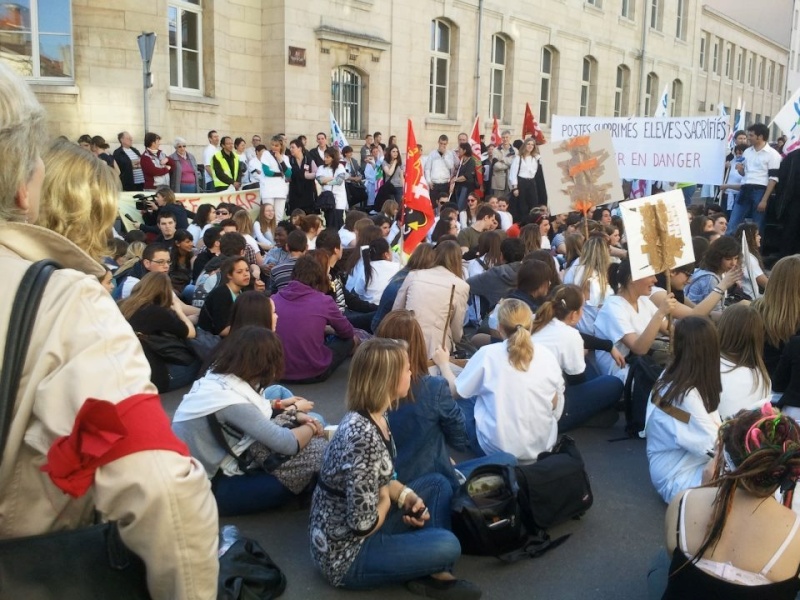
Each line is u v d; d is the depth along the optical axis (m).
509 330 4.53
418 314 5.68
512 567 3.55
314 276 6.34
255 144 14.45
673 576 2.37
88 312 1.29
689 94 37.34
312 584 3.36
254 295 4.91
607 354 5.79
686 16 36.00
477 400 4.51
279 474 3.85
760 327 4.35
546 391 4.30
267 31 16.62
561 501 3.75
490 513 3.54
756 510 2.27
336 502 3.16
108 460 1.21
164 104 14.06
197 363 6.03
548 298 5.20
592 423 5.47
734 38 43.00
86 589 1.28
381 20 19.00
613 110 30.84
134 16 13.35
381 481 3.06
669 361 4.29
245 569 3.13
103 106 13.25
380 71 19.22
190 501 1.28
